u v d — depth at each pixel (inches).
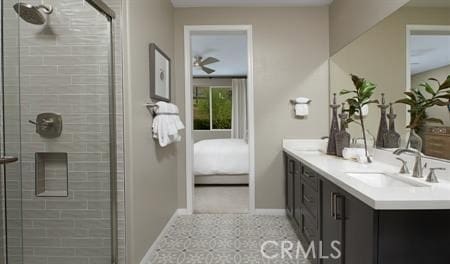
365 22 93.9
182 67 129.3
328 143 105.9
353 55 103.2
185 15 128.8
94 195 76.8
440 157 62.4
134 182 78.4
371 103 92.1
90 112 76.2
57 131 76.8
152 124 93.6
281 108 129.4
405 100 75.0
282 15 128.3
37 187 77.0
